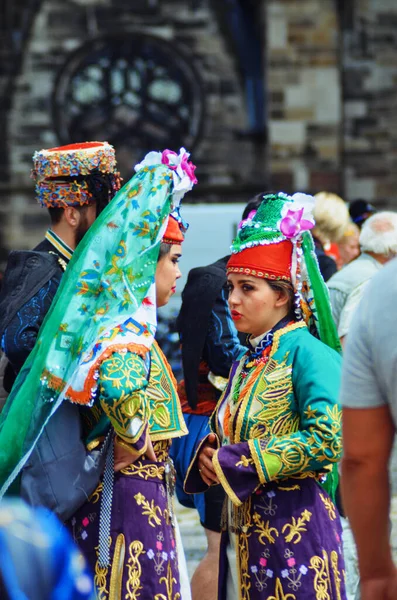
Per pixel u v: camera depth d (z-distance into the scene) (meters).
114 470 6.59
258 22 41.06
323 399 6.48
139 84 40.88
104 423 6.68
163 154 6.93
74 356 6.54
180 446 8.98
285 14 39.47
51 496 6.46
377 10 40.47
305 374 6.60
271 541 6.55
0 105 40.66
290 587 6.48
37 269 7.17
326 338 6.95
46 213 40.97
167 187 6.81
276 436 6.59
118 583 6.43
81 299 6.64
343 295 10.84
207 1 40.91
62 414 6.61
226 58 40.97
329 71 39.62
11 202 40.84
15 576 2.63
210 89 41.06
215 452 6.58
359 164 40.88
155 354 6.96
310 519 6.56
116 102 40.88
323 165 39.81
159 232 6.78
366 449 4.74
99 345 6.46
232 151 41.03
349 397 4.77
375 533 4.77
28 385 6.55
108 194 7.46
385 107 40.72
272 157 39.84
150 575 6.48
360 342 4.73
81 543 6.53
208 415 8.93
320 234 13.02
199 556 11.69
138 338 6.55
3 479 6.54
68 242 7.40
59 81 40.69
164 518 6.67
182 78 40.88
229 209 20.89
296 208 6.82
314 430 6.44
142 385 6.42
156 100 40.94
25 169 40.84
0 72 40.69
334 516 6.73
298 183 39.81
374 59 40.59
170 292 7.18
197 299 8.87
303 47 39.56
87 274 6.68
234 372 7.09
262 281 6.85
